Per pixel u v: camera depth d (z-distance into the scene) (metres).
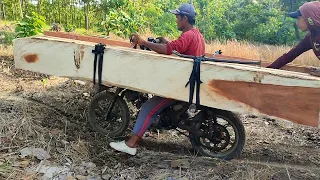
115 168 3.92
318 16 3.82
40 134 4.36
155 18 18.05
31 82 6.58
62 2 20.53
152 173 3.87
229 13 26.59
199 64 3.79
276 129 5.48
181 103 4.25
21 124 4.43
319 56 4.00
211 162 4.16
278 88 3.59
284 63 4.49
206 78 3.80
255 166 4.12
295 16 4.01
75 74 4.34
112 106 4.62
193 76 3.81
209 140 4.35
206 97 3.84
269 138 5.11
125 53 4.05
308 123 3.56
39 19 8.85
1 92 5.86
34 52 4.49
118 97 4.57
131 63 4.05
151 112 4.17
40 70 4.51
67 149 4.13
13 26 14.80
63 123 4.86
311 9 3.85
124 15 11.20
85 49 4.23
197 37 4.25
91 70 4.23
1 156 3.86
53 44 4.38
